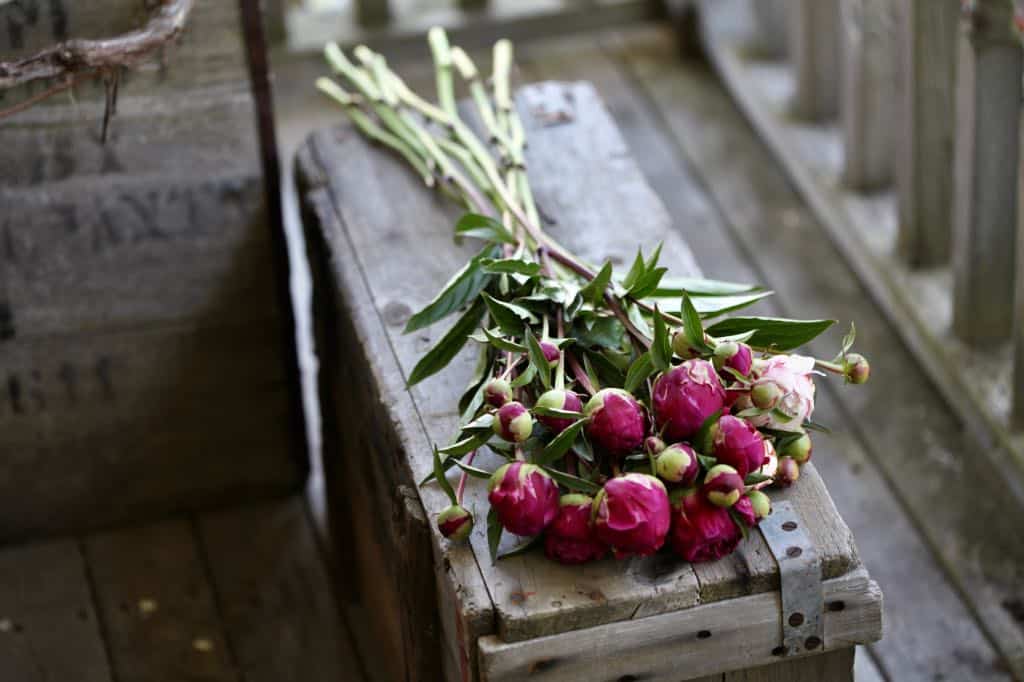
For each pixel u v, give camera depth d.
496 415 1.72
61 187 2.21
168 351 2.35
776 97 3.15
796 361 1.74
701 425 1.71
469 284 1.92
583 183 2.21
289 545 2.46
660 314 1.74
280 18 3.30
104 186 2.22
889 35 2.69
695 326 1.75
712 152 3.19
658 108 3.32
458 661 1.83
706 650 1.77
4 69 2.01
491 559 1.76
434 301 1.91
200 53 2.18
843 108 2.86
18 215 2.21
